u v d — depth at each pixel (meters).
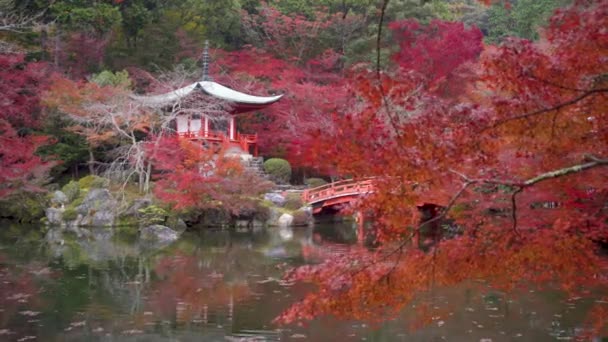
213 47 41.09
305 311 5.11
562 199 8.01
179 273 15.12
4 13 25.89
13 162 19.14
